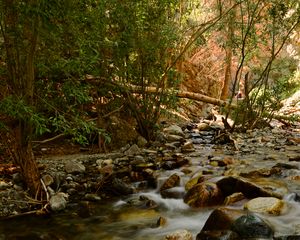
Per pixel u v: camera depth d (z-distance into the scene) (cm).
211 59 1920
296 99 1638
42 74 504
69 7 435
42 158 654
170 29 788
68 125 449
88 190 503
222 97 1745
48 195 448
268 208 363
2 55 457
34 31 389
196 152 737
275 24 987
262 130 1046
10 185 476
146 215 415
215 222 336
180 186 493
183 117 1275
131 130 818
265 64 1191
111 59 748
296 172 504
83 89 558
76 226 389
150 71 818
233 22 966
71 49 553
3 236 360
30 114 377
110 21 712
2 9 386
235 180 422
